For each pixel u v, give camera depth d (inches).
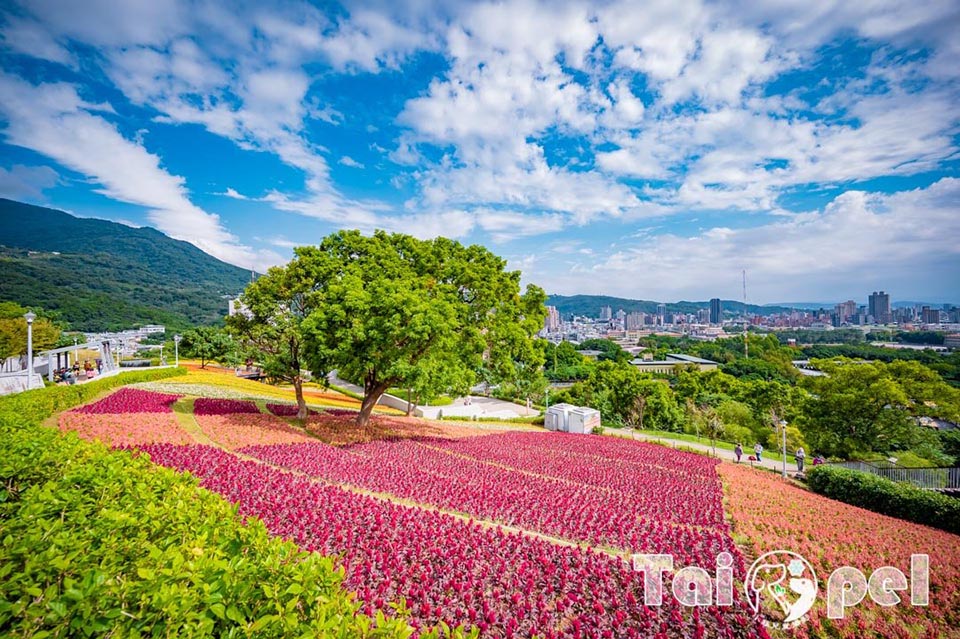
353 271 903.7
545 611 285.9
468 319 1091.9
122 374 1237.1
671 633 286.5
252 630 127.2
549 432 1353.3
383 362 829.2
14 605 120.3
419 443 868.0
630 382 1812.3
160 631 121.2
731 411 1750.7
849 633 312.0
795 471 1064.8
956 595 394.0
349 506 426.3
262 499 425.1
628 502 593.0
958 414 1239.5
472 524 429.7
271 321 888.9
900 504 724.0
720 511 584.7
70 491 214.2
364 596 272.4
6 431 332.8
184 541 179.6
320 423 922.1
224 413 906.1
